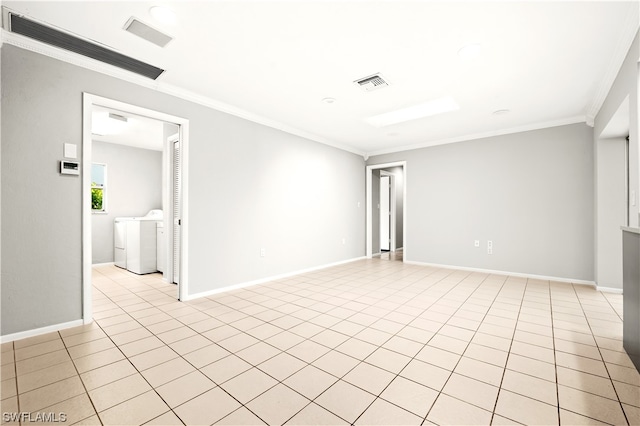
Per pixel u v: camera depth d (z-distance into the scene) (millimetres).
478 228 5020
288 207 4684
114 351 2109
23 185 2314
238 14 2047
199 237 3488
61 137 2486
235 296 3529
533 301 3309
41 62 2393
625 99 2494
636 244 1831
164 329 2516
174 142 4316
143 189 6266
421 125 4578
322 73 2918
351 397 1583
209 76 2984
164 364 1932
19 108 2291
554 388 1657
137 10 2008
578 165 4164
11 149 2260
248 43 2406
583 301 3301
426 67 2791
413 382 1724
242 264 3971
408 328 2531
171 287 3969
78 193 2582
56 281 2473
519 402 1537
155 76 2977
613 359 1979
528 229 4559
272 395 1603
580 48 2438
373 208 6848
